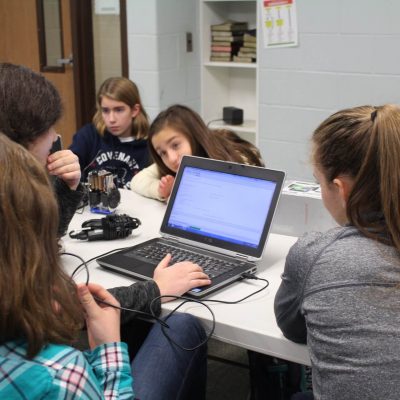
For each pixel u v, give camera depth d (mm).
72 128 4172
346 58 3109
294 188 1850
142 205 2133
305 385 1771
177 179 1750
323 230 1769
